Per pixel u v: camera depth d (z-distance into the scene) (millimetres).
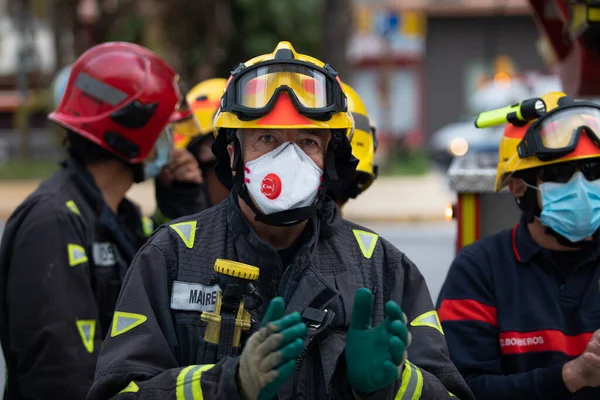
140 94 4535
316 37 30375
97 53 4625
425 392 3084
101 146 4480
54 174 4453
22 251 4055
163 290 3162
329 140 3182
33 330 3928
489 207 5152
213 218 3307
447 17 36812
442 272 13078
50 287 3982
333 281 3186
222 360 2928
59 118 4520
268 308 2846
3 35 35656
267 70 3113
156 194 5410
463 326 4055
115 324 3127
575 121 3914
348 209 19156
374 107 37000
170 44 27141
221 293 3092
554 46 5895
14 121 35594
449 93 37344
